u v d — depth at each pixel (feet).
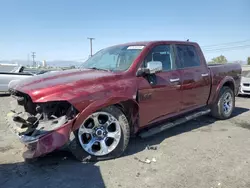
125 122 12.57
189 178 10.53
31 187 9.80
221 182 10.22
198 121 20.26
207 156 12.87
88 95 11.22
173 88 15.17
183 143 14.83
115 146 12.35
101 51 17.28
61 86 11.06
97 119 11.94
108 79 12.33
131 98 12.63
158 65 13.43
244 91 36.76
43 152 10.34
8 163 11.87
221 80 19.70
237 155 13.02
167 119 15.55
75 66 17.26
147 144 14.62
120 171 11.12
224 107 20.62
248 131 17.48
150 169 11.35
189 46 17.58
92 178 10.50
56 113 11.34
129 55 14.46
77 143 11.53
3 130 17.54
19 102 12.33
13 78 38.34
